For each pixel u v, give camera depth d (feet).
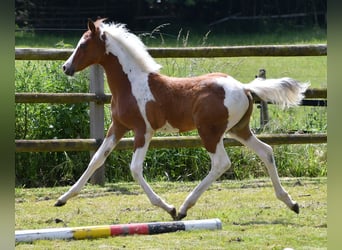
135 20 157.38
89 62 33.14
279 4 165.99
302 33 149.38
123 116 32.63
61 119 42.88
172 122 32.35
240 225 30.89
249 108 32.24
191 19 162.09
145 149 32.35
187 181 42.78
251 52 42.01
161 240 28.22
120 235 28.91
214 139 31.58
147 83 32.45
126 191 39.11
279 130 45.37
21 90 43.34
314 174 44.16
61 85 43.73
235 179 43.19
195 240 28.22
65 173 42.47
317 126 46.39
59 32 143.95
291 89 32.48
